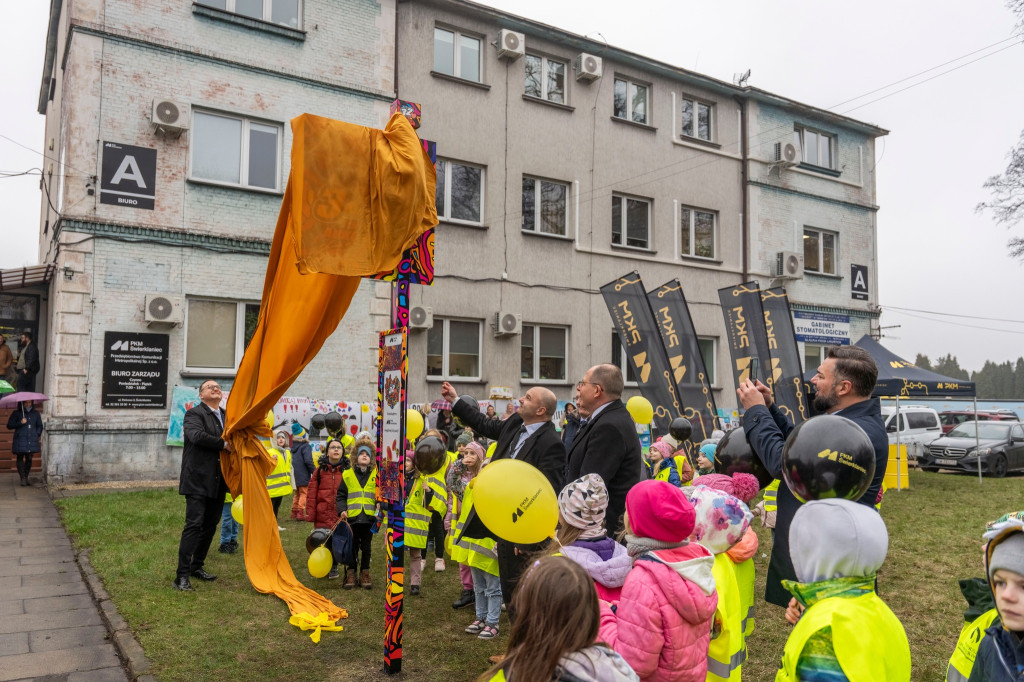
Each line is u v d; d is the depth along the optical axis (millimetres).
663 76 17422
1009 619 1724
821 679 1832
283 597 5355
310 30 12891
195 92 11758
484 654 4480
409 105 4398
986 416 23328
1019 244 18609
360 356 12930
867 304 20656
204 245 11680
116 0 11148
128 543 6902
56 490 9961
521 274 15047
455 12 14602
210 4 12188
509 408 14406
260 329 5590
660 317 11961
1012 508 10805
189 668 4098
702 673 2359
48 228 14062
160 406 11148
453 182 14516
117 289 10977
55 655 4289
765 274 18672
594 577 2822
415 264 4414
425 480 6000
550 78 16000
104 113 11000
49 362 12789
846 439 2135
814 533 1981
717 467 3543
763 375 11938
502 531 3430
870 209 21031
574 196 15852
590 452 3982
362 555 5969
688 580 2330
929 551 7605
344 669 4176
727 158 18438
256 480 5805
